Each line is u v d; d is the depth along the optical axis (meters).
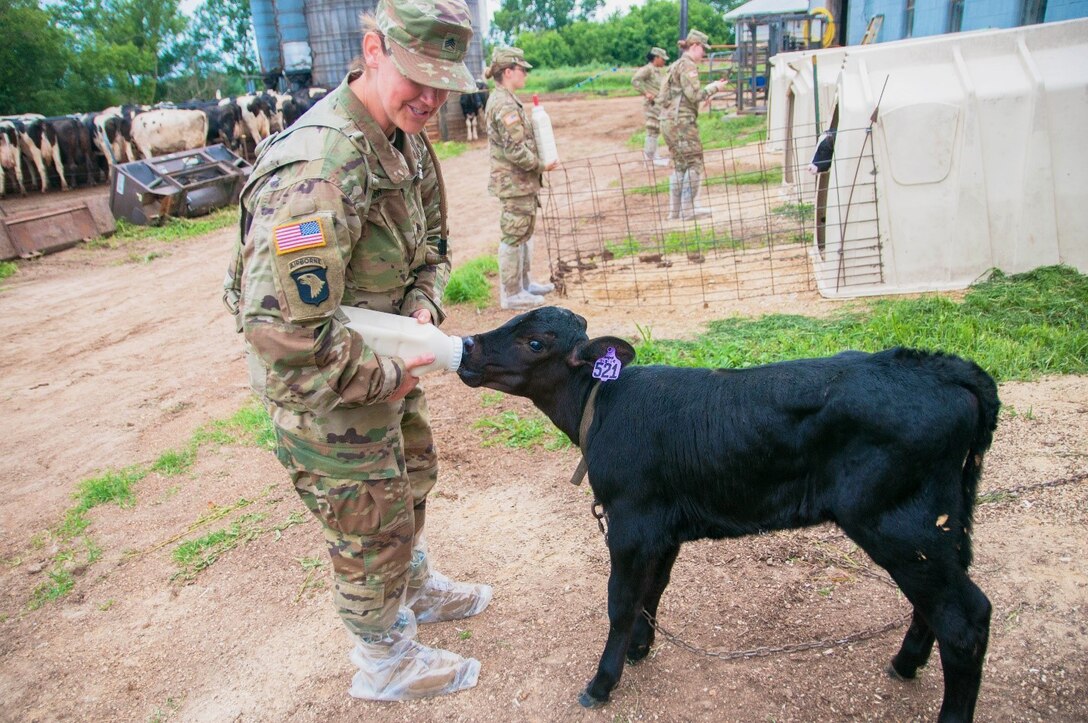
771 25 21.98
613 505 2.99
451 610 3.65
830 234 7.07
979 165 6.54
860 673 3.12
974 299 6.18
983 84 6.48
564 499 4.55
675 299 7.55
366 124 2.54
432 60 2.43
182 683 3.54
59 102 31.41
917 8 13.79
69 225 13.13
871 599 3.50
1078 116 6.30
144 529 4.81
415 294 3.05
